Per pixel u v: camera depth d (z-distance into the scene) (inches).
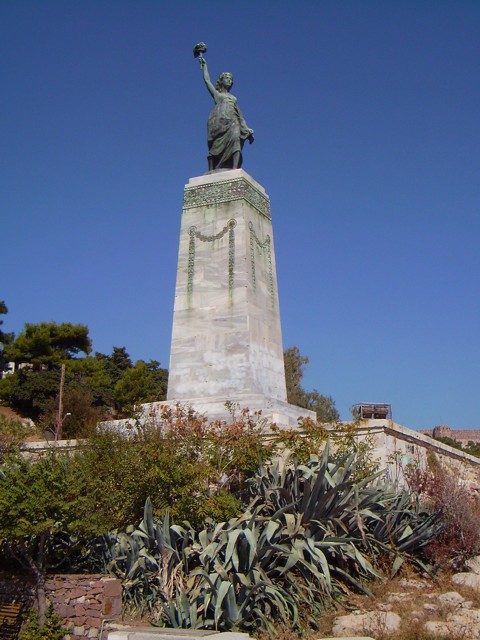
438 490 641.6
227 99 994.7
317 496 555.5
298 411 879.7
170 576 551.8
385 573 580.4
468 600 522.6
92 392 2278.5
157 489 622.8
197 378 864.3
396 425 748.0
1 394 2257.6
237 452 652.1
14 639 561.3
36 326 2532.0
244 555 527.2
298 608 510.6
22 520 550.0
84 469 615.8
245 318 864.3
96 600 557.3
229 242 904.9
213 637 451.2
